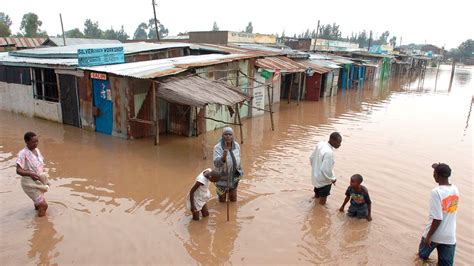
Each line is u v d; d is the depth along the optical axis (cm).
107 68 1188
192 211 674
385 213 748
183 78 1160
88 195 776
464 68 9625
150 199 767
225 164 721
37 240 598
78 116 1314
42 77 1409
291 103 2233
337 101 2408
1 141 1141
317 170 746
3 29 5334
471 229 706
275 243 623
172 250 588
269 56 1872
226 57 1451
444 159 1147
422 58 6438
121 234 627
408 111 2073
